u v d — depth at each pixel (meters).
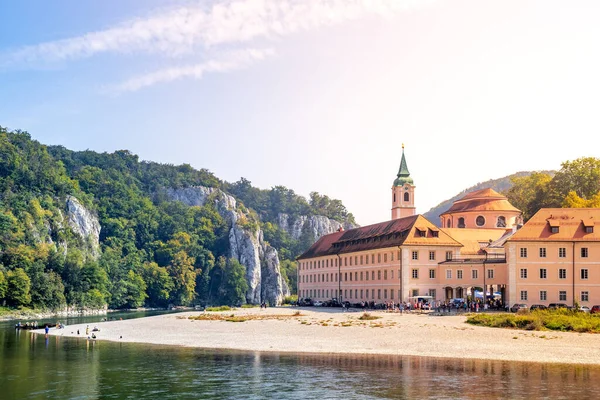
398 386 53.84
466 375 58.56
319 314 135.25
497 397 49.59
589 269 124.31
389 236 158.38
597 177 176.50
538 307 118.38
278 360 68.81
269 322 116.12
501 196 178.50
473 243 161.62
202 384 55.59
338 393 51.47
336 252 185.88
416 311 129.12
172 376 59.50
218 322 121.38
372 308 152.12
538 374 58.94
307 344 81.81
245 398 50.28
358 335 88.69
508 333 86.56
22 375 60.62
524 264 126.38
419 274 145.88
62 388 54.47
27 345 87.25
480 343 78.44
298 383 55.56
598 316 100.44
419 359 68.44
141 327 114.88
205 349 79.75
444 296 145.75
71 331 112.62
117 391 53.12
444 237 150.00
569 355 69.50
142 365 66.19
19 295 188.62
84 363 68.06
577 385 53.78
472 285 142.62
